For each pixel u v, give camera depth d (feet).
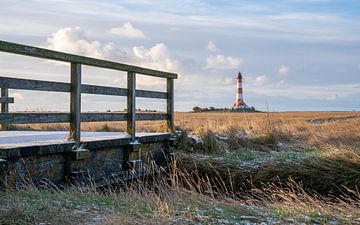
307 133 58.49
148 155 37.22
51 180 26.21
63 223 18.11
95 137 32.96
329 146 42.68
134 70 34.37
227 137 49.49
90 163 29.45
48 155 25.89
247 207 22.68
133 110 34.45
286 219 20.13
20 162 23.84
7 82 23.08
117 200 22.81
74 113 27.99
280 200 32.60
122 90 33.65
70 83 27.96
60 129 53.88
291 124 74.43
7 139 30.14
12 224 17.57
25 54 24.23
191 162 38.47
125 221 18.38
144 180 35.04
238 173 36.78
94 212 19.95
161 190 27.09
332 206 25.62
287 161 37.04
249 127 60.95
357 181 33.22
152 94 38.22
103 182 30.55
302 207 23.38
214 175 37.42
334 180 33.96
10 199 20.71
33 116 25.04
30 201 20.75
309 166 35.65
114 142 31.55
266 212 21.59
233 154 42.68
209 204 22.68
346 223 20.07
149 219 19.13
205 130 48.16
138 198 23.31
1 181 22.27
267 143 50.01
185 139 42.75
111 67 31.37
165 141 40.50
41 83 25.57
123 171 33.47
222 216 20.26
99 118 30.68
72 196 22.85
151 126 61.36
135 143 34.14
